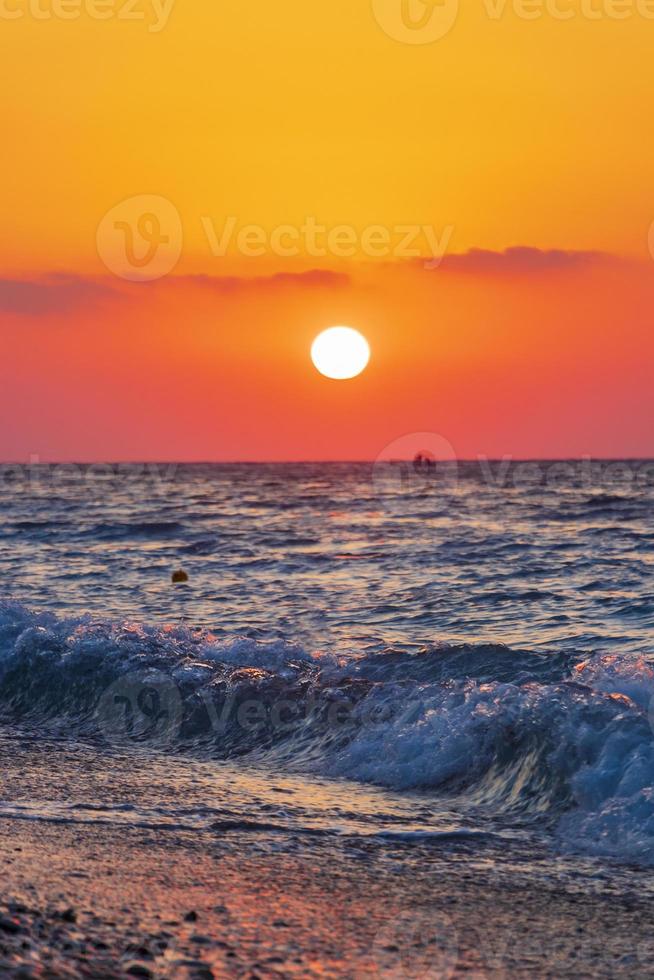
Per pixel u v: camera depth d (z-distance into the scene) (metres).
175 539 136.38
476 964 20.28
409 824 29.48
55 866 24.30
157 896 22.70
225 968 19.08
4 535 142.62
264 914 22.16
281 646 50.78
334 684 42.12
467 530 148.00
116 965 18.56
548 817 29.73
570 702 34.81
